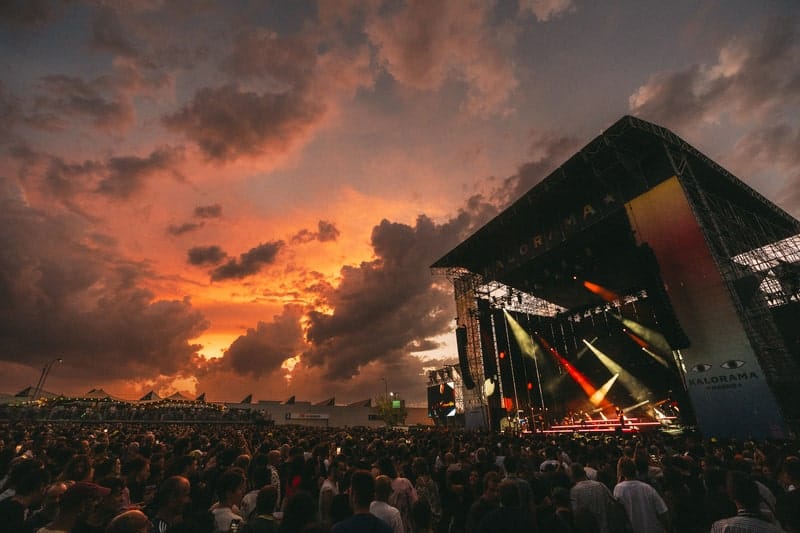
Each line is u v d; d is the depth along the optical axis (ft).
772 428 46.57
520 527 10.39
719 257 58.13
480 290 112.47
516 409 103.86
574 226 83.76
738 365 51.01
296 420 212.43
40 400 125.39
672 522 14.44
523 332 119.75
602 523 14.24
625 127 64.59
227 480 12.92
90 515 10.28
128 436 34.45
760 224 89.66
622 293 109.60
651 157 68.95
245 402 207.82
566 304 129.80
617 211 73.46
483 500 13.80
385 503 14.30
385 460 19.03
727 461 22.79
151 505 14.49
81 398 132.05
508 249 103.60
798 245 69.82
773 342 53.06
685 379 56.18
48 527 9.68
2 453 20.77
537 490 14.21
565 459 26.66
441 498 22.61
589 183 78.69
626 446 36.22
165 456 23.21
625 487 15.07
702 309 55.83
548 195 83.97
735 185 80.33
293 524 9.75
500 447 34.01
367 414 233.55
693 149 71.26
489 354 104.99
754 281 55.06
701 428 52.90
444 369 160.25
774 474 20.01
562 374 122.83
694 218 60.03
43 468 13.30
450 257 113.09
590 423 96.12
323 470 22.61
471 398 101.71
